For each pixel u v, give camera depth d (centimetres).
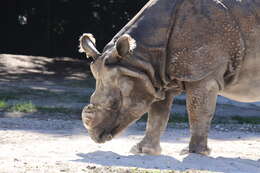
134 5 7331
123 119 1827
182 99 4447
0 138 2417
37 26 7400
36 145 2178
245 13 1900
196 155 1864
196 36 1852
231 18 1884
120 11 7394
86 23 7488
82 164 1664
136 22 1892
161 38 1859
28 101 3994
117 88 1816
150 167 1698
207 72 1856
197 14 1866
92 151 2023
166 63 1867
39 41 7381
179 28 1858
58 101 4084
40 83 5159
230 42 1880
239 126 3269
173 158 1867
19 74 5628
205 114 1883
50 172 1525
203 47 1852
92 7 7444
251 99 1992
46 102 4012
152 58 1853
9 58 6209
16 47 7400
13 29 7406
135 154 1958
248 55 1912
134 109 1831
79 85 5181
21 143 2261
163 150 2142
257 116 3797
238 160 1908
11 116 3284
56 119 3256
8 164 1625
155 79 1855
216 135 2859
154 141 1986
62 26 7531
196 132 1905
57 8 7481
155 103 1981
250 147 2400
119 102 1820
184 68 1856
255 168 1786
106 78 1814
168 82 1886
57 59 6700
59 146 2152
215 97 1883
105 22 7444
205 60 1853
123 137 2595
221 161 1841
